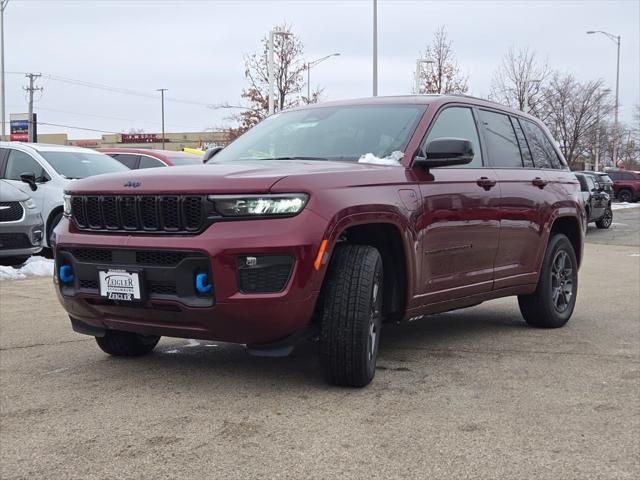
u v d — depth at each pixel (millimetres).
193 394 4230
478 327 6461
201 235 3889
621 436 3621
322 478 3080
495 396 4242
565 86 41500
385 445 3445
